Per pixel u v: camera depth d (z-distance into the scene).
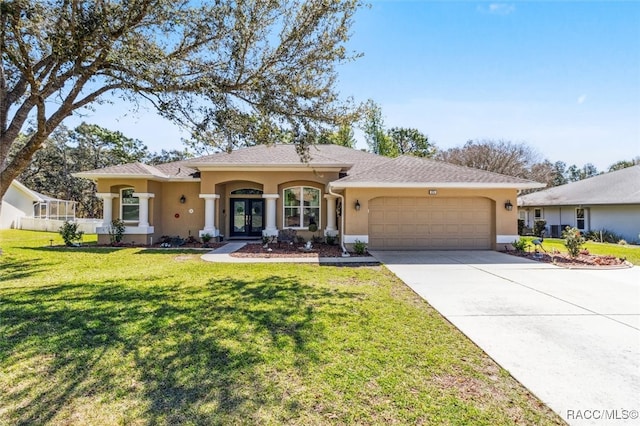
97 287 7.89
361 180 13.68
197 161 17.52
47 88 8.73
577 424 3.01
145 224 17.38
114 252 14.42
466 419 3.07
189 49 8.66
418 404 3.29
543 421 3.05
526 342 4.79
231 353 4.33
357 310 6.20
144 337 4.82
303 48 8.89
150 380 3.66
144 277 9.10
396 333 5.09
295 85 9.15
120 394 3.40
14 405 3.21
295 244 16.77
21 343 4.59
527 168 35.94
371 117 10.77
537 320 5.73
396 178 13.98
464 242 14.62
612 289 7.97
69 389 3.48
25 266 10.89
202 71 8.70
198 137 9.70
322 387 3.57
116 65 8.00
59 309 6.12
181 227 18.80
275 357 4.23
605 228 22.67
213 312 5.99
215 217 18.44
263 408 3.20
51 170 44.00
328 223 17.59
